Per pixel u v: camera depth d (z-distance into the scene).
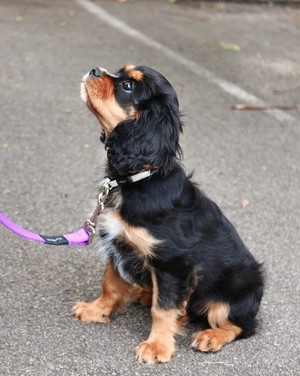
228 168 1.67
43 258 1.34
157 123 1.16
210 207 1.21
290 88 2.13
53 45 2.29
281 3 3.23
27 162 1.62
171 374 1.13
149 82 1.18
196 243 1.17
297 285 1.32
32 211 1.46
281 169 1.69
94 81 1.19
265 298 1.29
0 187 1.53
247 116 1.92
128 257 1.18
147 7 2.95
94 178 1.58
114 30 2.54
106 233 1.18
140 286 1.22
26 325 1.19
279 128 1.87
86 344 1.17
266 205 1.55
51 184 1.55
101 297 1.23
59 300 1.25
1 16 2.56
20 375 1.10
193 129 1.82
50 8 2.75
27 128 1.76
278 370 1.15
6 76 2.01
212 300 1.20
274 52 2.48
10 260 1.33
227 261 1.19
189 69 2.21
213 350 1.17
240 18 2.94
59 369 1.12
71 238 1.18
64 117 1.83
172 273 1.16
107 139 1.19
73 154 1.67
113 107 1.19
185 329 1.23
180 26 2.70
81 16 2.68
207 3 3.12
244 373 1.14
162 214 1.15
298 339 1.21
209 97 2.01
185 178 1.20
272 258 1.39
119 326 1.22
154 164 1.15
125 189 1.16
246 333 1.21
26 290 1.26
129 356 1.16
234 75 2.20
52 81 2.00
